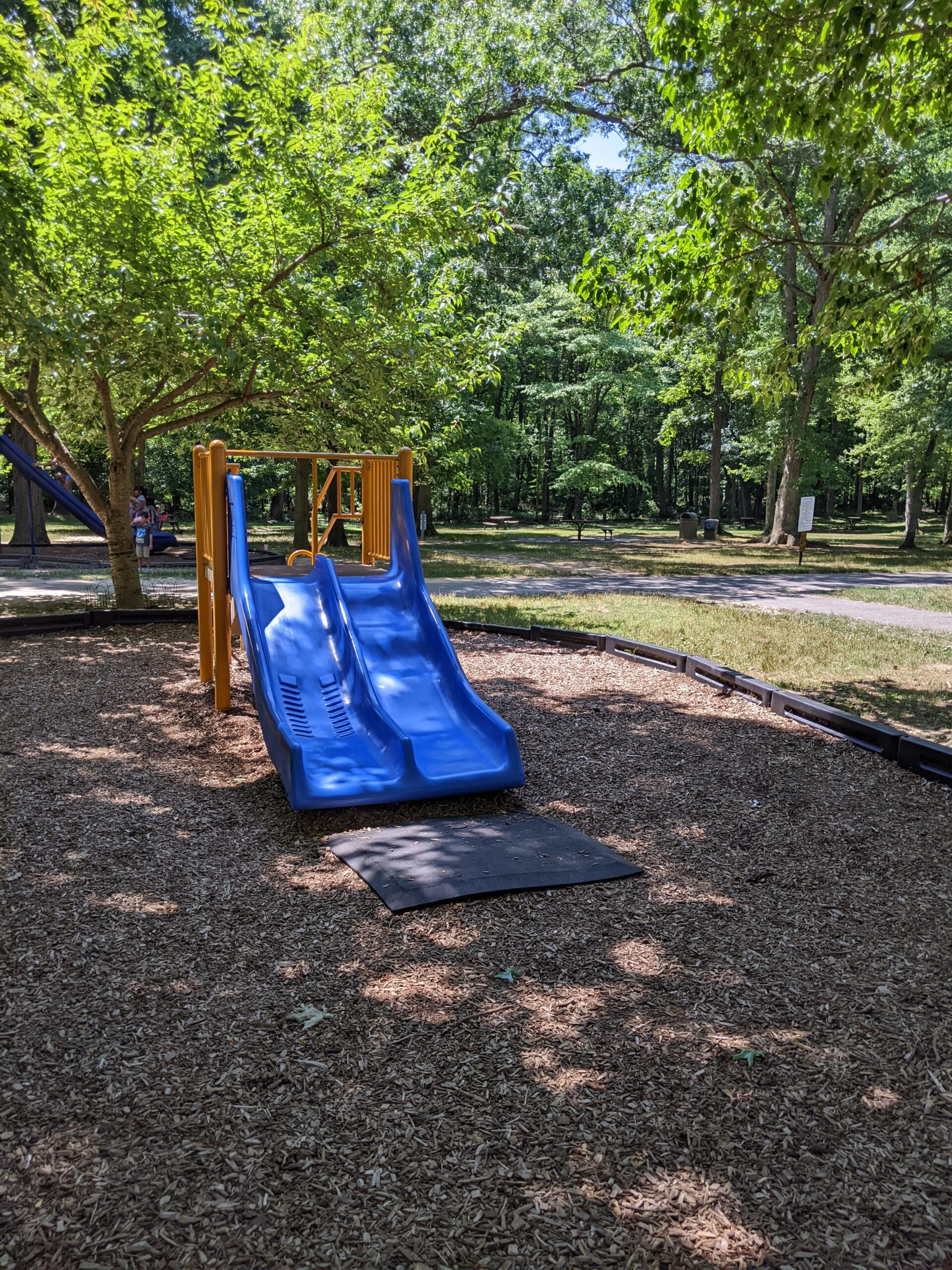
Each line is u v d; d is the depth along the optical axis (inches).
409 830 200.5
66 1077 113.8
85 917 157.9
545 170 1041.5
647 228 631.2
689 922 161.0
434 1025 127.3
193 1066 116.8
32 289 349.4
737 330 335.6
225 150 447.8
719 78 293.6
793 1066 119.4
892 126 287.7
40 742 259.4
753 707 310.5
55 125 388.2
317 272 512.7
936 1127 108.2
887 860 189.8
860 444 1670.8
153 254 402.9
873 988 139.6
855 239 310.7
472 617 513.0
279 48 441.1
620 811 216.8
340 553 897.5
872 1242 90.7
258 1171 98.2
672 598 626.5
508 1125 106.5
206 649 333.4
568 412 1941.4
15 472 1005.2
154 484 1606.8
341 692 259.1
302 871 180.9
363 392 477.4
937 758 240.4
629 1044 123.7
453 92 890.1
